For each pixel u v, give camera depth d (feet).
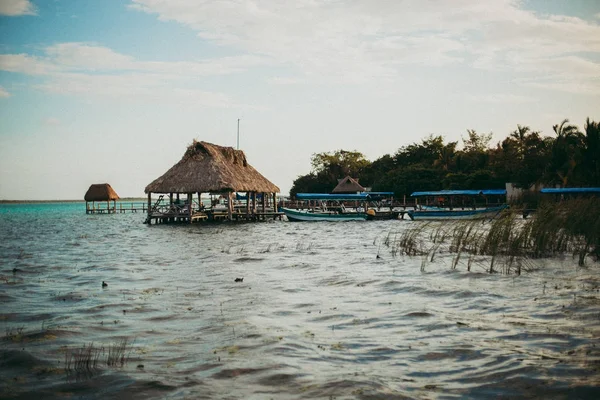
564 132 222.69
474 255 61.46
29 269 57.98
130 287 44.57
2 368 22.82
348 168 361.92
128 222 207.41
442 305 35.24
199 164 168.35
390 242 89.66
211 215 189.88
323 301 37.45
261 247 84.84
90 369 22.54
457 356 23.59
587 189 172.65
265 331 28.60
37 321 31.89
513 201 178.70
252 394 19.49
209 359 23.76
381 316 32.19
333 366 22.59
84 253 78.18
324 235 116.16
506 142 273.13
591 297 35.78
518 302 35.24
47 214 340.80
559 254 59.62
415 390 19.58
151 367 22.74
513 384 19.81
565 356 22.89
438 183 272.31
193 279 49.01
